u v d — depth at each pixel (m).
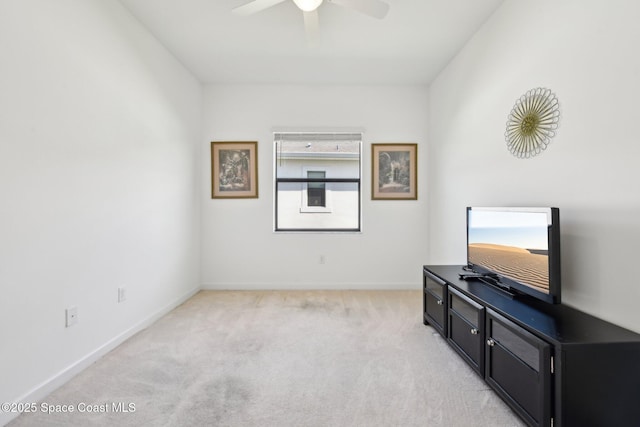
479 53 2.60
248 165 3.76
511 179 2.19
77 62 1.86
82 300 1.90
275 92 3.75
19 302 1.51
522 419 1.43
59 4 1.72
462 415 1.50
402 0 2.24
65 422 1.45
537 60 1.92
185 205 3.32
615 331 1.33
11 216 1.47
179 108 3.17
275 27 2.58
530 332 1.38
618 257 1.41
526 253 1.74
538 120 1.90
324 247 3.80
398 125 3.77
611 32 1.43
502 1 2.26
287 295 3.52
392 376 1.84
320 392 1.68
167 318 2.79
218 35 2.70
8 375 1.46
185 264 3.33
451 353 2.12
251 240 3.78
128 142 2.35
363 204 3.80
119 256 2.25
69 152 1.80
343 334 2.45
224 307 3.10
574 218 1.65
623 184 1.39
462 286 2.05
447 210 3.25
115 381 1.78
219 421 1.45
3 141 1.43
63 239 1.76
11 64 1.47
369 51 2.98
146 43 2.58
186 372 1.88
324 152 3.86
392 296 3.48
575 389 1.21
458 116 2.99
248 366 1.95
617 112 1.41
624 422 1.23
